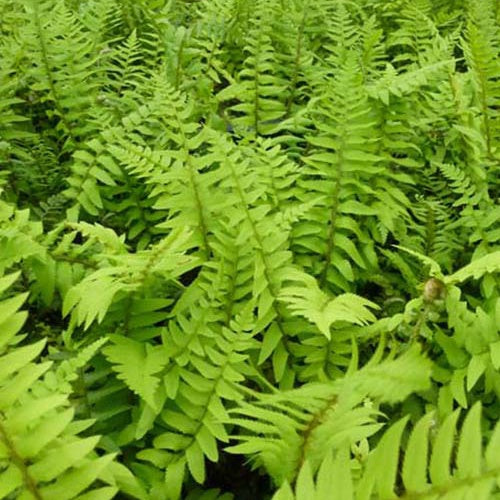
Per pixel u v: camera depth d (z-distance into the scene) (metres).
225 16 2.01
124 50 1.83
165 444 1.13
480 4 2.02
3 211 1.29
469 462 0.85
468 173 1.67
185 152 1.36
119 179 1.54
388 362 0.93
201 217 1.37
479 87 1.70
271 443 1.02
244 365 1.22
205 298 1.29
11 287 1.35
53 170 1.62
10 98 1.72
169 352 1.19
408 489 0.87
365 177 1.51
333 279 1.44
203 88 1.78
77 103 1.66
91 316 1.14
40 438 0.90
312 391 0.97
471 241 1.49
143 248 1.55
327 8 2.03
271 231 1.32
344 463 0.87
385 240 1.50
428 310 1.25
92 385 1.24
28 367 0.93
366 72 1.90
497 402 1.27
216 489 1.17
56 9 1.75
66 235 1.33
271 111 1.79
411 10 2.07
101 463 0.92
